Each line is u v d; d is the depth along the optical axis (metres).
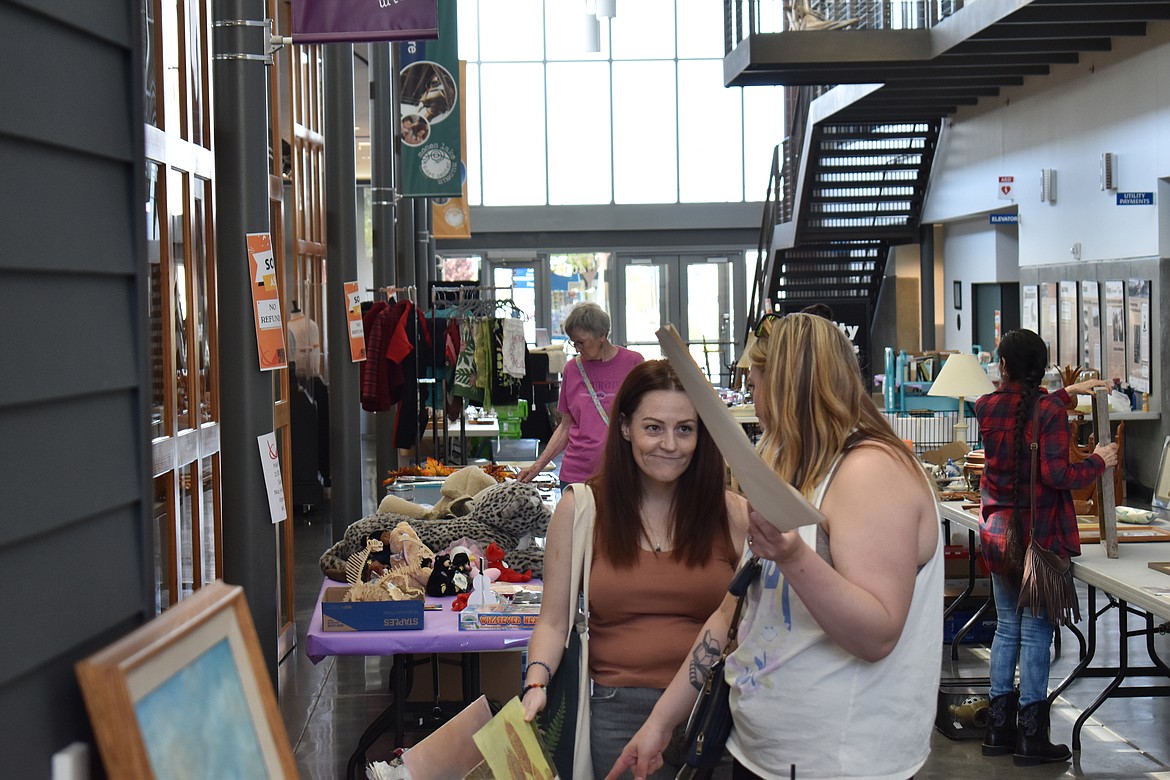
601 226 22.72
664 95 23.55
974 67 12.76
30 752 1.19
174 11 5.03
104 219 1.37
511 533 4.82
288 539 6.89
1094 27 11.10
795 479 2.18
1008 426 4.89
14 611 1.17
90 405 1.33
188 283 5.13
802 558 1.94
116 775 1.17
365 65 17.14
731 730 2.28
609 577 2.72
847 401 2.18
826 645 2.11
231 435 4.15
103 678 1.17
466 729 2.60
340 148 8.03
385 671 6.38
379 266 10.52
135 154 1.44
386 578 4.18
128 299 1.44
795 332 2.22
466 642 3.76
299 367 9.65
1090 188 12.15
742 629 2.26
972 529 6.22
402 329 9.11
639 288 22.94
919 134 16.27
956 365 7.62
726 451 1.86
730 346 22.95
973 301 15.94
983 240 15.52
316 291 10.12
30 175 1.22
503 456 11.45
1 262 1.15
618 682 2.71
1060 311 12.84
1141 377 11.20
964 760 5.06
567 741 2.68
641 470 2.74
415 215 13.99
